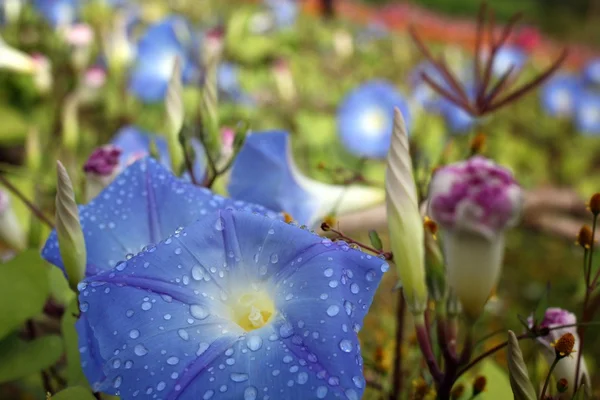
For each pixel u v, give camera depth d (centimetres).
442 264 17
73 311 21
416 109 70
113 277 15
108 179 23
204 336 15
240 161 24
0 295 21
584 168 86
